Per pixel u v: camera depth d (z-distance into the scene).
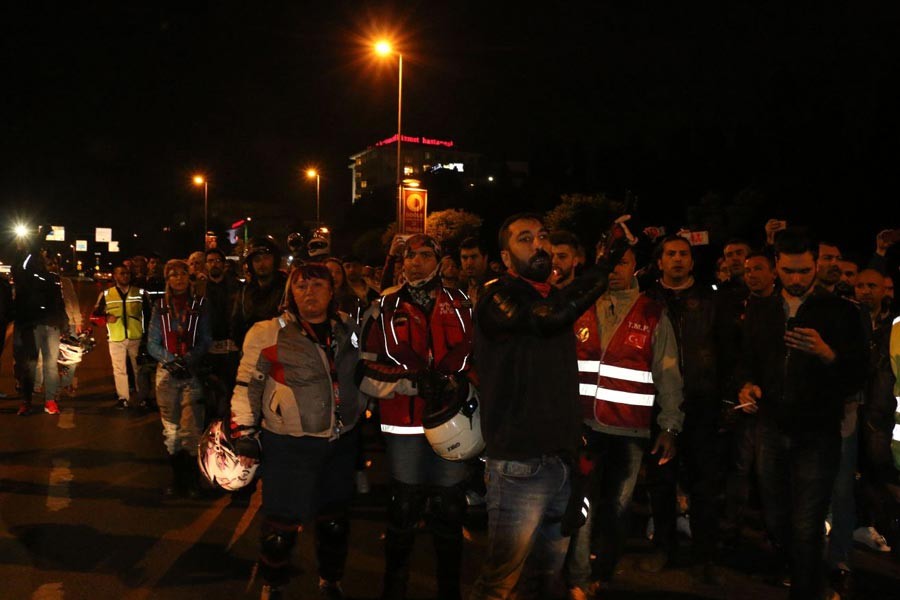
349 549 5.80
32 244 10.85
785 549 4.65
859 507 6.09
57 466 8.07
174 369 6.84
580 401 3.75
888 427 4.73
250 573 5.28
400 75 23.69
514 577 3.69
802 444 4.44
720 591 5.10
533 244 3.66
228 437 4.71
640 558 5.72
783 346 4.52
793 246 4.47
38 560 5.46
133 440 9.35
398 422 4.58
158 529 6.16
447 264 7.70
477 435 4.33
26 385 10.91
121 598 4.85
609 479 4.91
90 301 38.56
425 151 144.50
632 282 4.93
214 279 7.86
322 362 4.45
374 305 4.73
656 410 5.37
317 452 4.48
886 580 5.36
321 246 7.75
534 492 3.62
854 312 4.42
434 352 4.56
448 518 4.59
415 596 4.99
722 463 5.23
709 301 5.22
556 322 3.46
